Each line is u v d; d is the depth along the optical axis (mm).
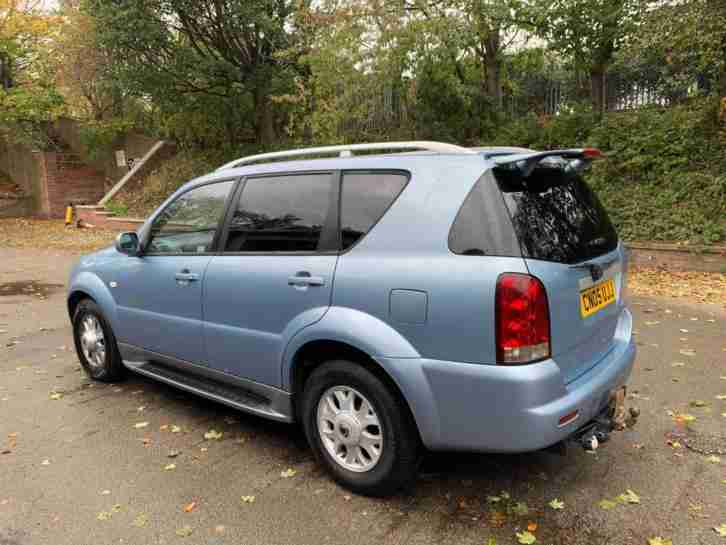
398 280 2812
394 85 12266
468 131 13406
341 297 3014
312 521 2912
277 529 2857
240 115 17766
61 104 20297
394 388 2893
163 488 3270
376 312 2885
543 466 3365
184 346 4035
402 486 3018
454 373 2658
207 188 4008
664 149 10586
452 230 2740
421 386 2740
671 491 3070
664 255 9055
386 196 3018
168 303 4094
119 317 4590
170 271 4051
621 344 3311
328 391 3160
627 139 11102
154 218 4320
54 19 19094
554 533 2756
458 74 13367
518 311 2537
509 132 12805
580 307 2852
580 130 12031
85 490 3271
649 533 2734
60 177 22875
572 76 14266
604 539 2703
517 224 2650
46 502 3162
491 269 2584
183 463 3549
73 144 24578
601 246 3174
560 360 2723
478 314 2590
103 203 19391
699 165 10227
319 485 3246
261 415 3516
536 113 14641
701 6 8820
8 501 3184
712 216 9227
